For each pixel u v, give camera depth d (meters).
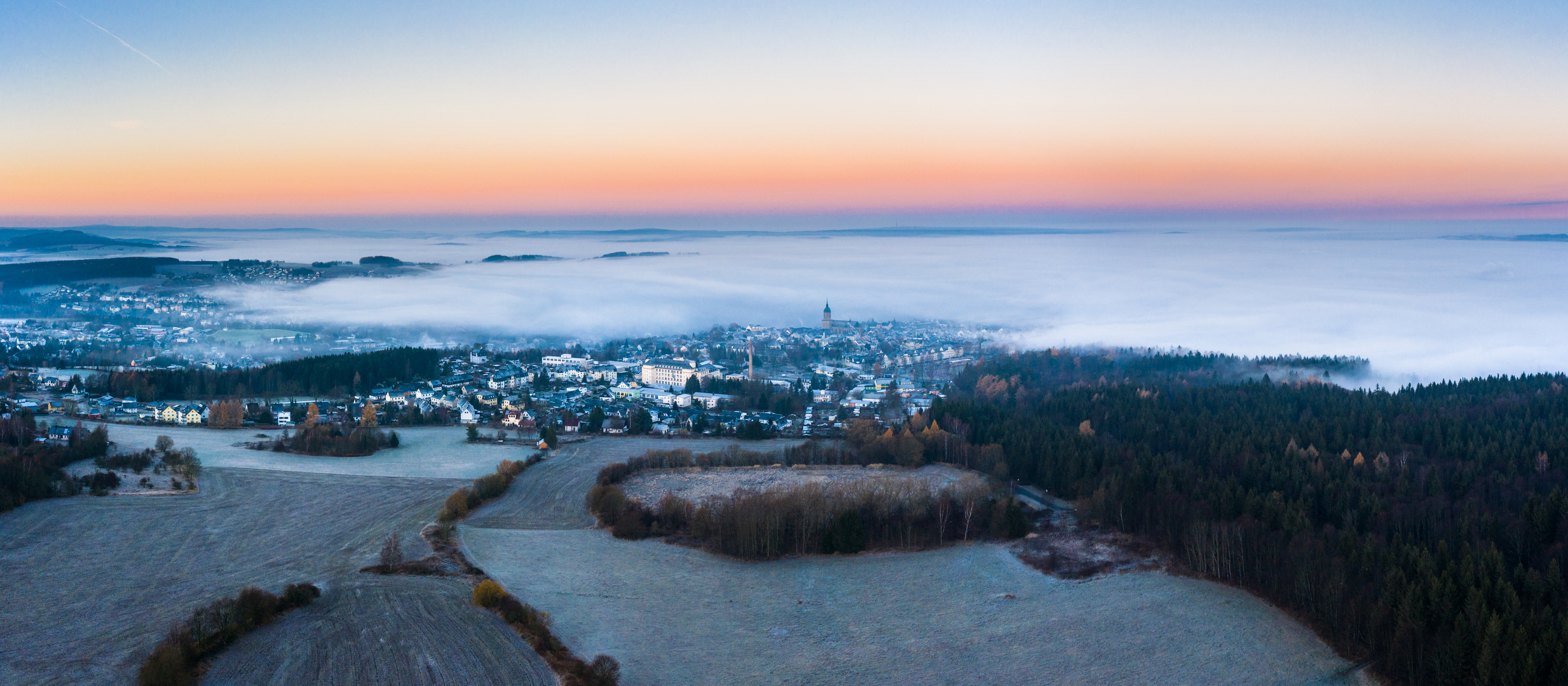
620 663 196.75
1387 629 195.50
